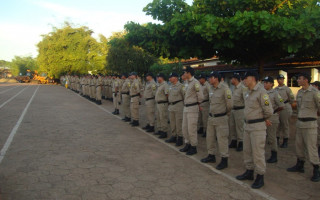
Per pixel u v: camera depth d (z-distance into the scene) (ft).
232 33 21.59
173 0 28.60
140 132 24.95
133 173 14.24
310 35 19.60
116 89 35.17
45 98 56.80
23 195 11.34
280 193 12.11
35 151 17.83
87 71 108.88
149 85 24.95
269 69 39.04
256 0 25.29
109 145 19.92
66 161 15.90
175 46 26.23
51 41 114.01
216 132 15.53
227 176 14.14
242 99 19.43
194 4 29.17
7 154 17.04
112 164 15.60
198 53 25.57
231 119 20.26
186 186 12.69
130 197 11.39
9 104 44.37
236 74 20.11
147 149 19.13
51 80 155.53
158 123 23.93
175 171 14.73
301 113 14.17
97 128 26.14
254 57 30.09
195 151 18.10
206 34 20.79
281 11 23.52
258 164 12.60
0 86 112.88
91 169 14.66
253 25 20.58
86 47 110.63
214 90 15.72
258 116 12.76
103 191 11.91
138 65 59.26
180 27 22.76
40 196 11.28
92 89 51.57
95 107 42.93
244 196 11.74
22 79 177.37
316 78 35.06
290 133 24.30
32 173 13.87
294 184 13.17
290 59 38.78
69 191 11.84
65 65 107.96
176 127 20.30
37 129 24.84
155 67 49.90
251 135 12.85
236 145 20.43
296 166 14.92
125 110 30.40
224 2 26.27
